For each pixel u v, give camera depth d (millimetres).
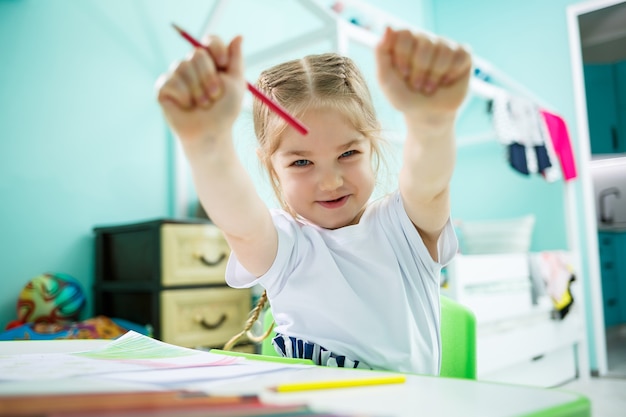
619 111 4125
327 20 1620
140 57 2123
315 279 699
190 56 449
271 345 889
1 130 1756
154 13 2186
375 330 667
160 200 2131
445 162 562
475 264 2029
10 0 1796
